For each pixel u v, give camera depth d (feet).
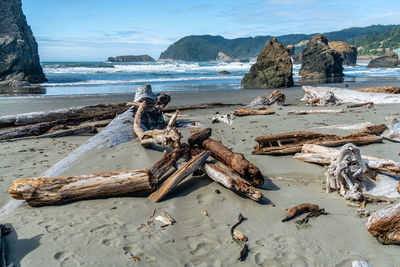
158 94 36.52
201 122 33.81
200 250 10.77
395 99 43.68
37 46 115.75
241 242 11.25
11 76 98.48
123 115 30.63
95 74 136.05
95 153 20.92
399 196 14.70
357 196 14.28
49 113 33.24
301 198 15.08
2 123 30.60
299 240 11.39
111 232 11.37
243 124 32.22
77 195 13.75
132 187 14.26
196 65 226.38
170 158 16.53
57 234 11.11
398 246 10.80
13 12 107.65
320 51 119.96
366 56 607.78
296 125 30.78
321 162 19.16
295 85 89.35
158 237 11.33
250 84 85.92
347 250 10.76
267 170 19.02
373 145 22.86
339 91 49.78
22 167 19.94
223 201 14.32
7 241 10.69
